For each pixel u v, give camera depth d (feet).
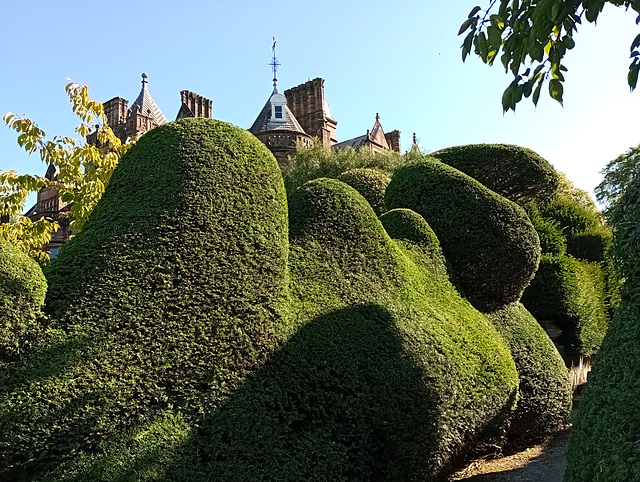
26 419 9.86
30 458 9.89
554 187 26.53
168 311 11.99
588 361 35.40
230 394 12.16
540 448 21.52
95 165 25.58
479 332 18.94
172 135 13.94
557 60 10.10
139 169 13.50
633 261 11.35
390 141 129.08
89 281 11.60
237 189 13.80
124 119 87.97
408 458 14.21
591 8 8.89
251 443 11.83
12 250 10.97
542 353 22.50
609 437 10.39
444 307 19.01
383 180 28.30
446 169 23.25
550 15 8.84
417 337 15.89
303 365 13.46
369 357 14.51
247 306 13.01
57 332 10.77
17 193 23.62
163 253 12.30
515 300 23.44
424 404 14.67
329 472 12.60
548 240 34.60
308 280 15.51
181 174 13.19
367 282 16.63
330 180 18.43
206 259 12.73
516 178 25.53
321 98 118.11
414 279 18.51
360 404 13.76
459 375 16.28
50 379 10.25
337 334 14.47
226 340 12.49
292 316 14.19
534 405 21.42
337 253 16.71
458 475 18.24
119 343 11.25
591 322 35.04
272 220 14.26
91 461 10.33
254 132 100.94
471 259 21.79
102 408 10.62
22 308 10.47
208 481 10.88
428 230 21.57
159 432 11.02
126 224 12.48
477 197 22.18
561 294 33.27
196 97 104.99
